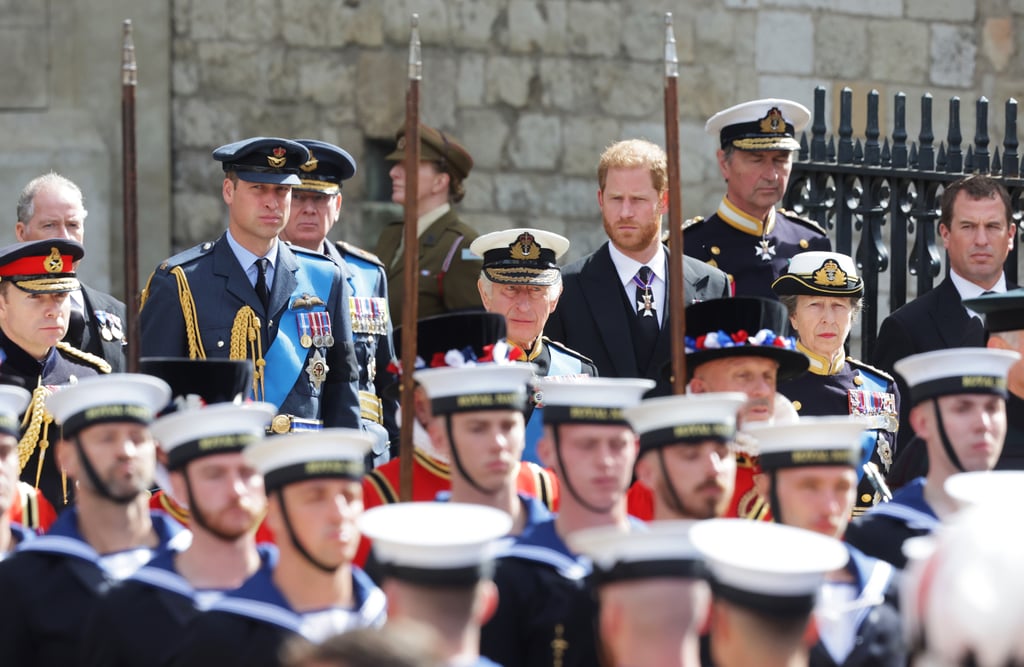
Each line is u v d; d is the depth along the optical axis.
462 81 39.81
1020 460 22.86
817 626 16.70
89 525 17.39
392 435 26.45
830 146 30.81
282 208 24.61
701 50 40.97
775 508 18.03
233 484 16.62
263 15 38.81
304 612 15.89
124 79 20.44
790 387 25.34
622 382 17.86
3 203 38.00
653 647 14.02
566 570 17.47
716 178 41.12
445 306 30.38
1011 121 31.28
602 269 26.05
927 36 42.19
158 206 38.22
